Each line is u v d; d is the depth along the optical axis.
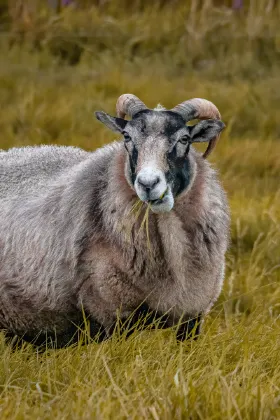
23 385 15.92
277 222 26.92
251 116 41.22
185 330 18.23
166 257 17.50
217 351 16.95
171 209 17.38
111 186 17.80
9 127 38.69
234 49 52.22
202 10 56.53
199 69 51.12
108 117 18.61
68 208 18.25
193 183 17.77
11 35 53.38
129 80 46.22
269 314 21.58
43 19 55.50
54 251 18.20
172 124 17.33
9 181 19.73
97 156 18.84
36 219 18.64
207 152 18.64
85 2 60.12
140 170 16.62
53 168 19.67
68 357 16.55
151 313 17.81
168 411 13.95
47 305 18.52
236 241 26.31
